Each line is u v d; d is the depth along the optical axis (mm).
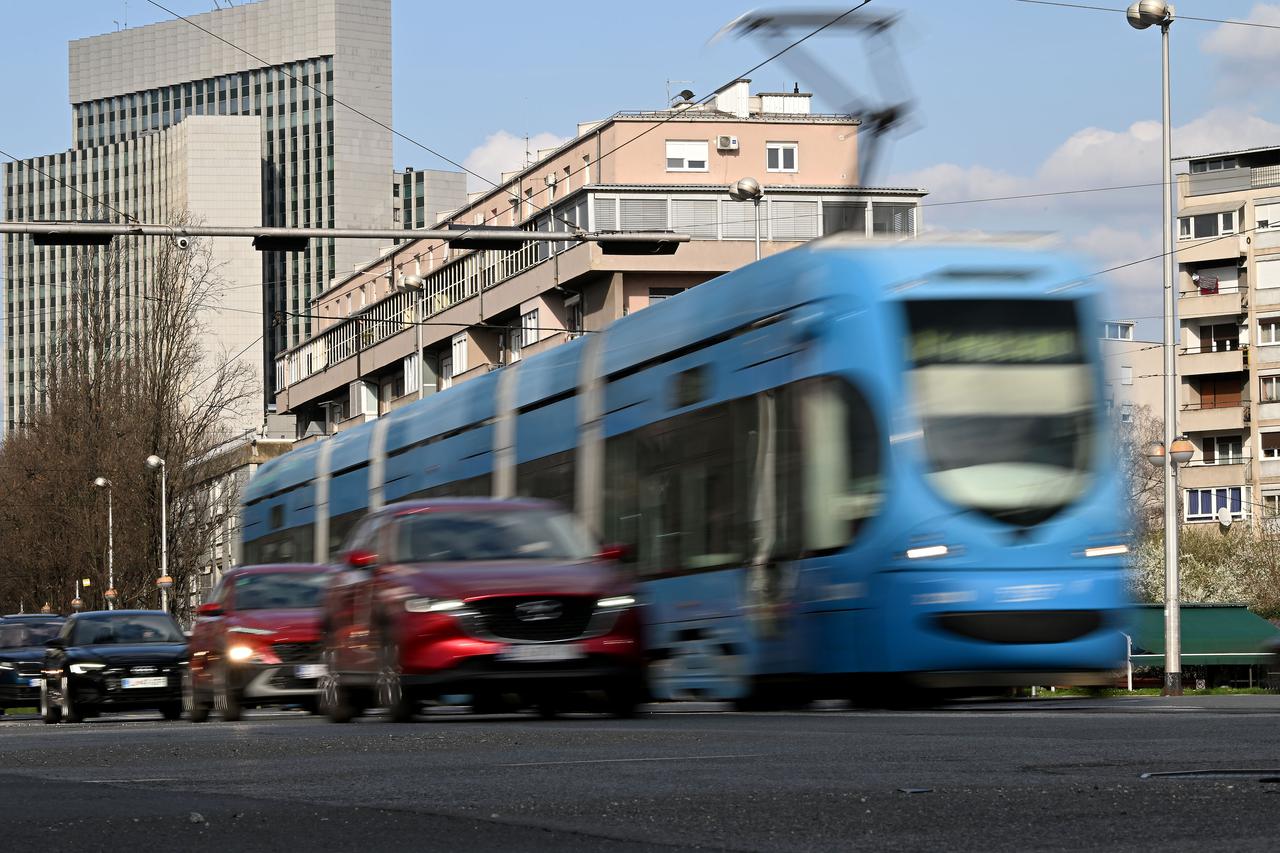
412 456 46375
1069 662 27688
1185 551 127938
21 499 114875
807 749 16219
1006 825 9469
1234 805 10180
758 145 127188
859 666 27688
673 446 32656
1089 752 14938
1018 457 28031
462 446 42625
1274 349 145875
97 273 115375
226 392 113188
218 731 23797
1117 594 28078
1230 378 149250
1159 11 56781
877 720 23438
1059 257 29484
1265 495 144750
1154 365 155125
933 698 31625
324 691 29672
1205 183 150625
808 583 28609
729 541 30641
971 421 27969
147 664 42531
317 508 54031
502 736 19594
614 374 35188
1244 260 148000
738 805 10789
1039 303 28875
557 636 25562
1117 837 8898
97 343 114438
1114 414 28875
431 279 144750
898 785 11930
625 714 26719
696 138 126375
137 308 114438
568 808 10789
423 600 25828
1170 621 56594
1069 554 27812
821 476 28500
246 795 12148
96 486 111500
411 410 47562
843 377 28344
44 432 114625
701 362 31984
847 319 28453
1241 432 147875
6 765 16266
